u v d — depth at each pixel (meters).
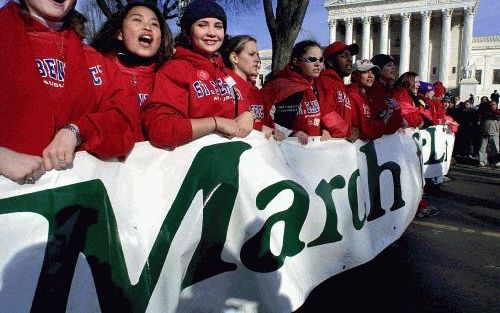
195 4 2.32
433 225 5.31
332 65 3.93
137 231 1.80
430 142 6.94
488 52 57.88
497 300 3.15
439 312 2.94
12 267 1.45
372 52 64.81
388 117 4.07
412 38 63.59
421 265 3.88
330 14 64.62
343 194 2.96
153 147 1.91
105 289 1.64
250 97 3.13
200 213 1.97
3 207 1.44
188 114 2.14
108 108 1.79
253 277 2.10
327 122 3.10
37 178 1.49
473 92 33.09
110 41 2.40
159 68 2.33
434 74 62.50
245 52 3.24
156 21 2.37
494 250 4.32
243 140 2.15
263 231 2.11
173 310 1.86
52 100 1.60
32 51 1.57
